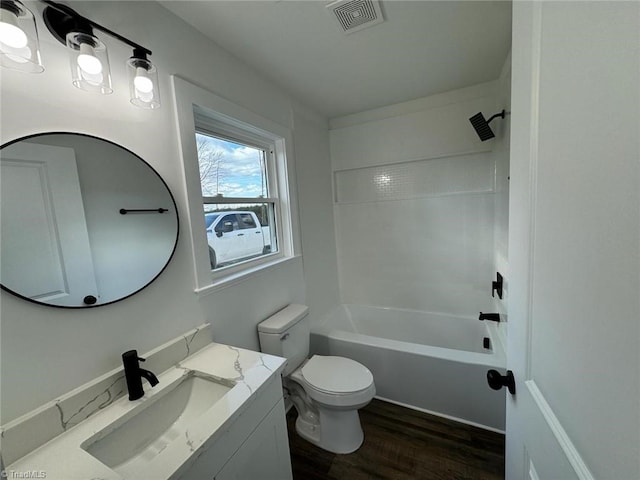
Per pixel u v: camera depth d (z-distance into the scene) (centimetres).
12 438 71
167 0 113
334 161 279
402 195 262
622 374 31
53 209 82
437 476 138
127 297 100
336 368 165
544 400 54
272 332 163
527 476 64
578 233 40
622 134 31
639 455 29
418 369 181
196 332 125
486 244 235
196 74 131
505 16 133
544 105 51
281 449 112
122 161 100
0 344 72
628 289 30
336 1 118
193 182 127
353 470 144
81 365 88
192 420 103
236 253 168
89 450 80
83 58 78
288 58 160
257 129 174
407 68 182
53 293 81
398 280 274
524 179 62
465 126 225
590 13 36
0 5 63
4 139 73
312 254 243
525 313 64
